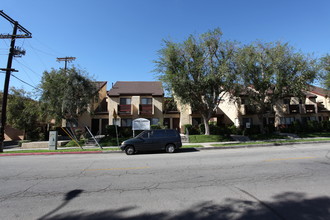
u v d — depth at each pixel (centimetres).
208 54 1736
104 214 371
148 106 2564
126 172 697
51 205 420
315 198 414
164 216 355
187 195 454
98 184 561
